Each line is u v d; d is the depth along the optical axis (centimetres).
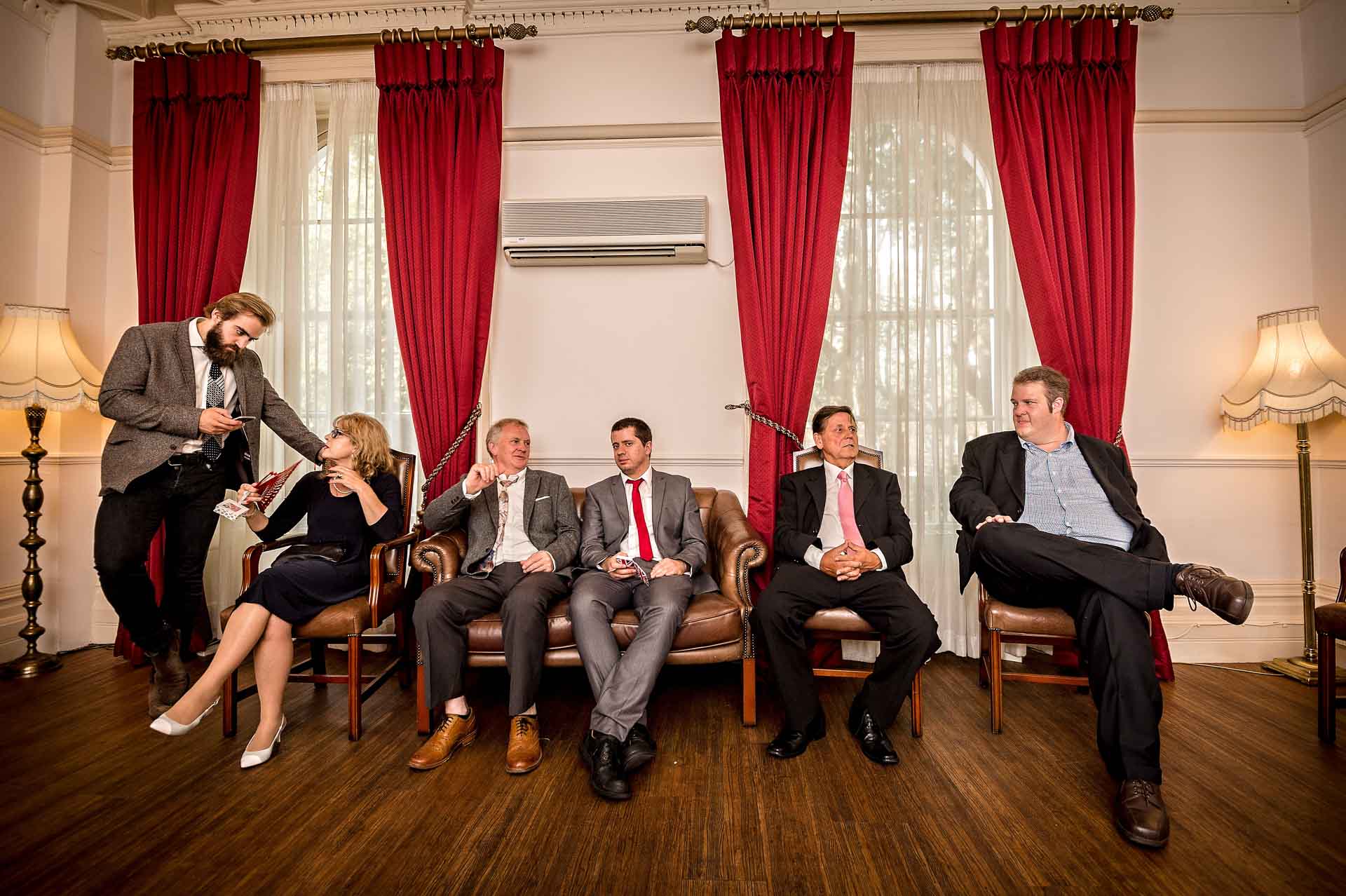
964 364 306
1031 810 171
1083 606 187
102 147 329
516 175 325
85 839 157
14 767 194
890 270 311
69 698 251
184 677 235
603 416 319
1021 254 296
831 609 218
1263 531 303
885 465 308
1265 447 305
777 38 302
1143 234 310
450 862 150
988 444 244
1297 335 269
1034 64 299
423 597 211
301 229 323
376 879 144
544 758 203
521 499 252
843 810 172
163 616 232
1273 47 310
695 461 314
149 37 336
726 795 180
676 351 317
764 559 229
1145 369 308
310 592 210
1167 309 308
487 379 321
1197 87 309
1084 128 297
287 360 319
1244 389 281
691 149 320
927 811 171
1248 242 309
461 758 203
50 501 311
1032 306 294
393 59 310
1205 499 304
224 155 313
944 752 205
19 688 261
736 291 312
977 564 221
